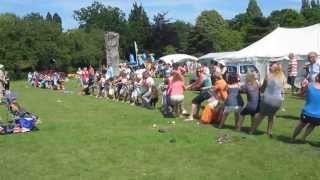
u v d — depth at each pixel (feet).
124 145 43.60
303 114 42.01
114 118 62.13
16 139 47.70
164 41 388.16
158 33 387.96
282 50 123.24
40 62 276.82
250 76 48.08
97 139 46.57
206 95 57.98
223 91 54.44
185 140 45.11
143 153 40.42
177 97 61.82
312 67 51.39
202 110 64.44
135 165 36.86
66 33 315.17
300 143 42.88
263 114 46.21
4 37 258.37
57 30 289.74
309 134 46.11
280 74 45.78
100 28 408.46
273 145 42.19
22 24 268.21
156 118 60.75
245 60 123.24
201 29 365.61
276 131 49.16
